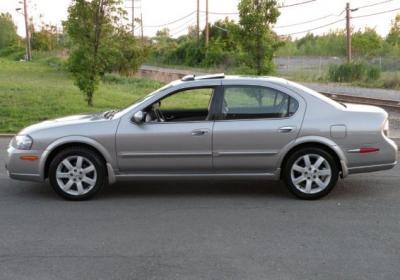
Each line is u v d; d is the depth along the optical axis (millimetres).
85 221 6277
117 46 18422
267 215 6461
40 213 6609
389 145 7078
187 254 5215
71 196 7121
